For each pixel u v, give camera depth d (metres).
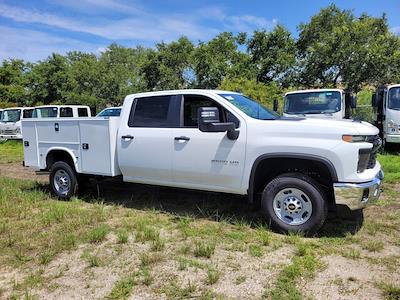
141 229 5.23
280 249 4.49
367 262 4.11
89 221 5.62
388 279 3.72
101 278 3.93
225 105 5.35
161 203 6.59
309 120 5.10
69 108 18.58
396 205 6.18
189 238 4.91
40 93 38.97
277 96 22.95
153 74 31.30
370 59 24.45
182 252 4.46
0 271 4.16
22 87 40.28
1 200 6.91
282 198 4.98
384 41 25.06
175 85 30.25
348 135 4.59
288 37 28.39
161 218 5.78
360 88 25.92
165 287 3.68
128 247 4.68
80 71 38.41
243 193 5.25
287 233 4.90
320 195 4.73
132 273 3.98
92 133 6.47
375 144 5.04
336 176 4.63
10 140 19.27
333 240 4.71
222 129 4.96
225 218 5.61
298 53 29.22
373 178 4.77
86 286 3.77
